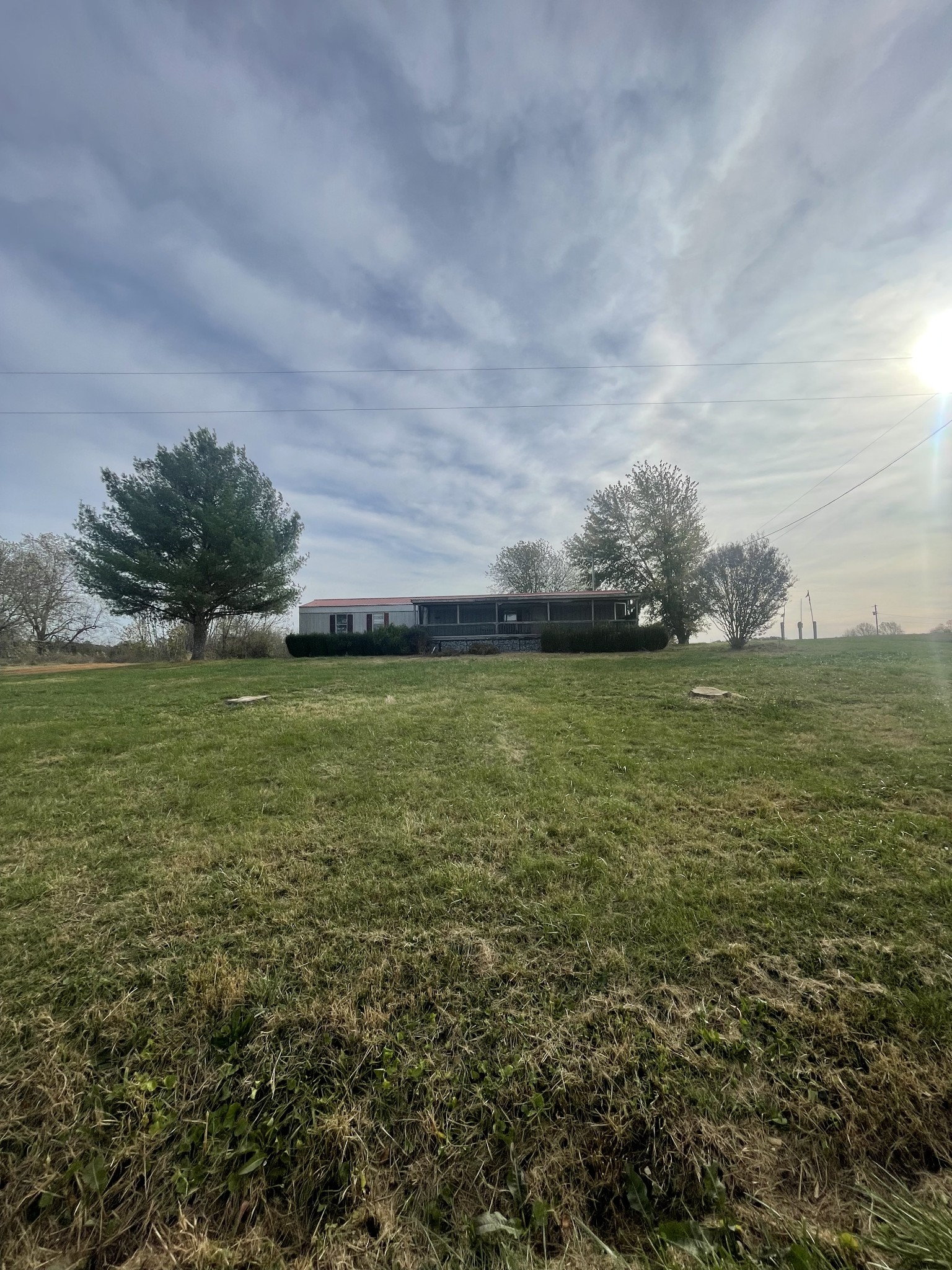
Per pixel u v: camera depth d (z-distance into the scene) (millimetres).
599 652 16859
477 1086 1646
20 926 2428
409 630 19766
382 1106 1604
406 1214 1398
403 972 2086
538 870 2799
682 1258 1298
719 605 12695
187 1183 1434
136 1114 1593
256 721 6504
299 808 3730
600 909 2447
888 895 2463
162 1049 1778
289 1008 1916
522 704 7234
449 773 4391
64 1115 1581
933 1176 1440
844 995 1895
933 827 3115
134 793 4098
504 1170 1483
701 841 3088
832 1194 1418
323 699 8055
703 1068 1671
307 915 2471
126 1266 1289
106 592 17641
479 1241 1343
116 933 2369
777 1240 1325
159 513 17703
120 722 6578
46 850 3182
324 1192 1446
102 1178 1443
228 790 4105
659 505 22250
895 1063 1650
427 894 2617
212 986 2016
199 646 19406
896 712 5750
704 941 2203
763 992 1938
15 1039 1795
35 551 24875
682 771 4270
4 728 6305
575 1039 1771
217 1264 1286
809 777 3998
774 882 2629
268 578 19297
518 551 36344
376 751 5059
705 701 6844
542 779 4176
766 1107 1568
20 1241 1344
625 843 3098
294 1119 1574
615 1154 1509
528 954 2168
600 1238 1366
